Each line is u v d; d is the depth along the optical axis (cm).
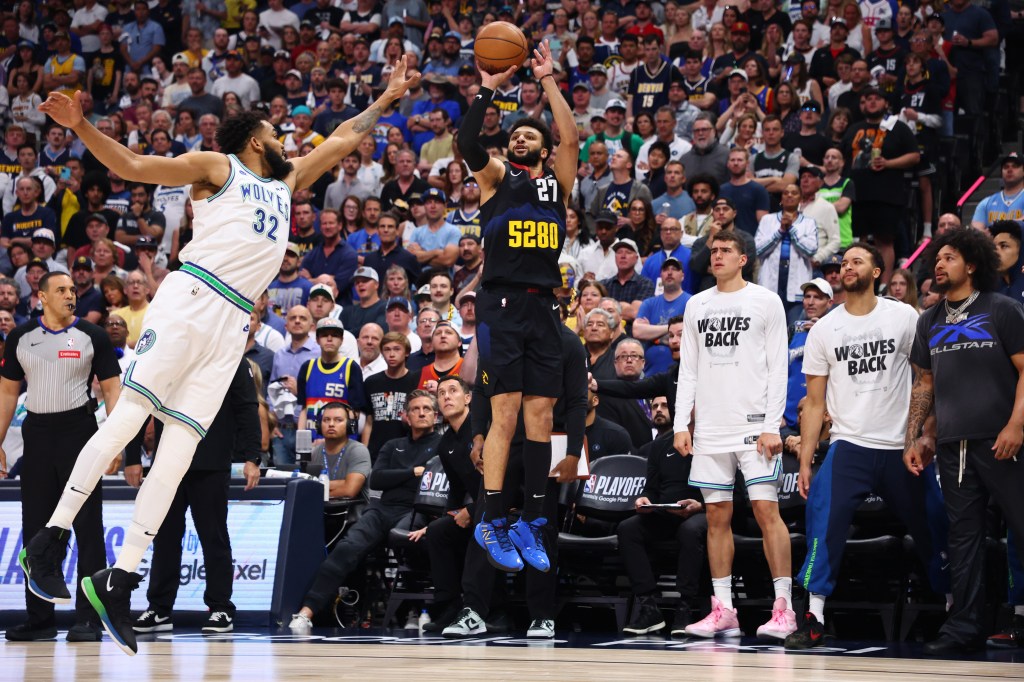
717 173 1245
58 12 1888
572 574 790
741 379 689
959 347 630
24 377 716
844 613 741
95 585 465
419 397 840
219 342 476
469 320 1035
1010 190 1070
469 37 1673
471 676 424
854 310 679
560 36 1609
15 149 1645
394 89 549
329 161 529
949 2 1435
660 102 1456
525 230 543
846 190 1149
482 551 718
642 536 737
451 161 1365
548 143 555
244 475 789
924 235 1242
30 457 694
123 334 1019
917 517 662
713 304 705
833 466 659
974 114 1369
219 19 1878
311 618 766
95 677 437
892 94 1309
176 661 512
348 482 843
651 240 1161
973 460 623
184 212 1427
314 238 1295
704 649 601
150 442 903
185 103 1647
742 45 1459
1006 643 644
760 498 677
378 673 439
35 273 1317
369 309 1130
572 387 655
